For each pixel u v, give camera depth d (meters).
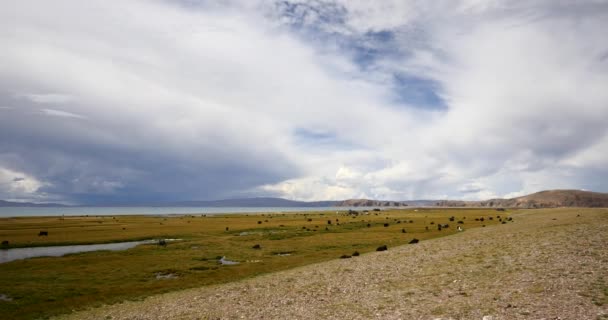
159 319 27.42
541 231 56.75
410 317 21.66
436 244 58.66
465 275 31.98
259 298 31.66
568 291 23.28
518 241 48.03
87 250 73.81
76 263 57.16
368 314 23.47
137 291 39.59
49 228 126.12
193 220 181.62
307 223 141.25
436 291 27.80
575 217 88.12
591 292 22.52
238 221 166.88
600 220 66.44
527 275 28.94
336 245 73.31
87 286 42.19
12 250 74.69
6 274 49.16
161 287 41.38
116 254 66.38
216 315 27.06
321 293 31.45
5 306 34.56
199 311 28.72
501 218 140.25
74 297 37.47
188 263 56.47
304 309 26.67
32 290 40.31
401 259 45.94
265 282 39.03
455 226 110.38
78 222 169.12
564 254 35.19
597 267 28.78
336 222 144.62
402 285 31.38
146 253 67.38
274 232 105.00
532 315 19.33
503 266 33.44
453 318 20.45
